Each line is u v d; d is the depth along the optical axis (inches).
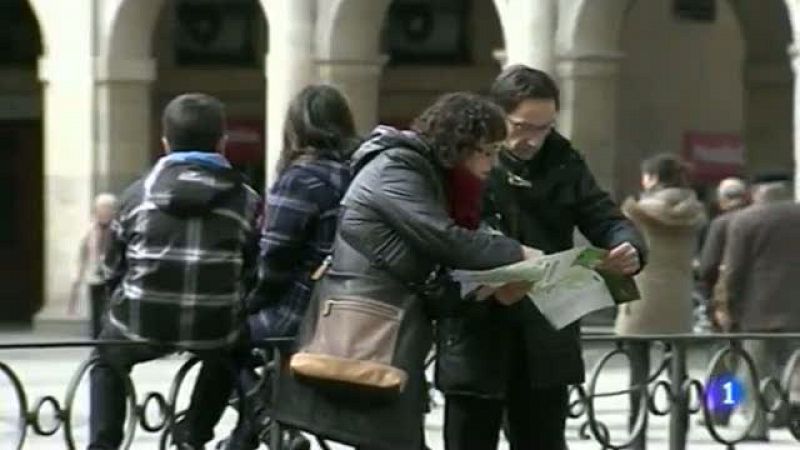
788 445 1059.3
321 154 820.0
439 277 714.8
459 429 788.0
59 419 858.1
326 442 877.8
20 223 2642.7
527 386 784.9
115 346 839.1
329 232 815.7
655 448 1087.0
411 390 711.7
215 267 831.1
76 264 2332.7
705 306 1562.5
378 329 703.7
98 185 2332.7
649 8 2475.4
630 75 2472.9
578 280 743.7
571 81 2055.9
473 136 711.1
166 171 831.7
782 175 1659.7
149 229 829.8
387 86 2512.3
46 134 2362.2
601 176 2070.6
